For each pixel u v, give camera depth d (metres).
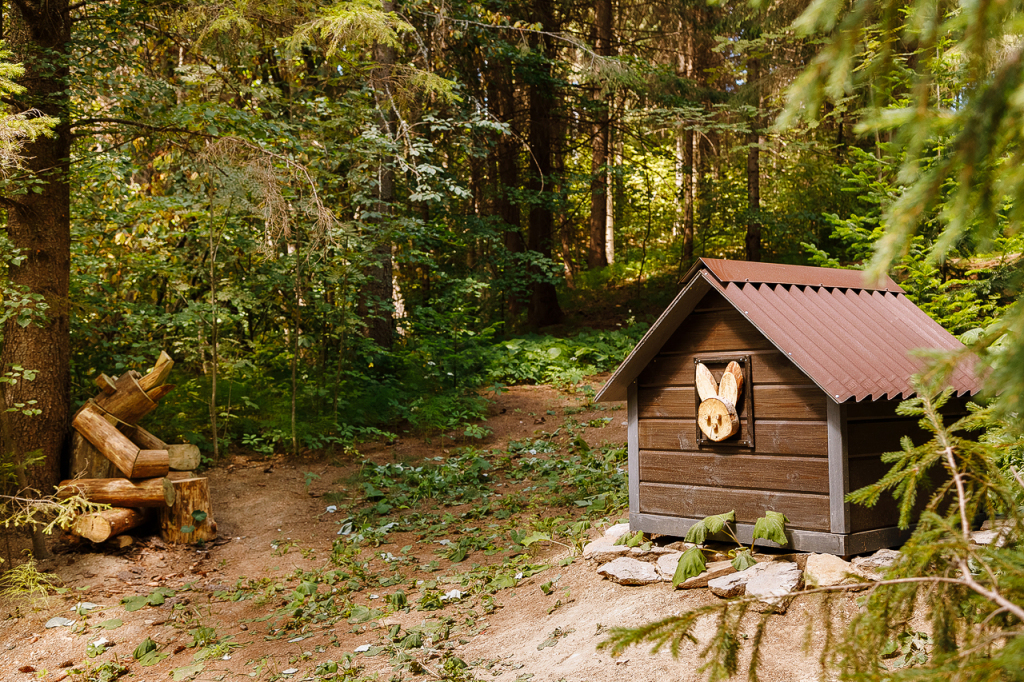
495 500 7.71
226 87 10.54
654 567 4.73
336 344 10.98
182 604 5.64
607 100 16.94
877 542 4.26
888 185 6.48
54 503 5.88
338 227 9.13
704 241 19.75
